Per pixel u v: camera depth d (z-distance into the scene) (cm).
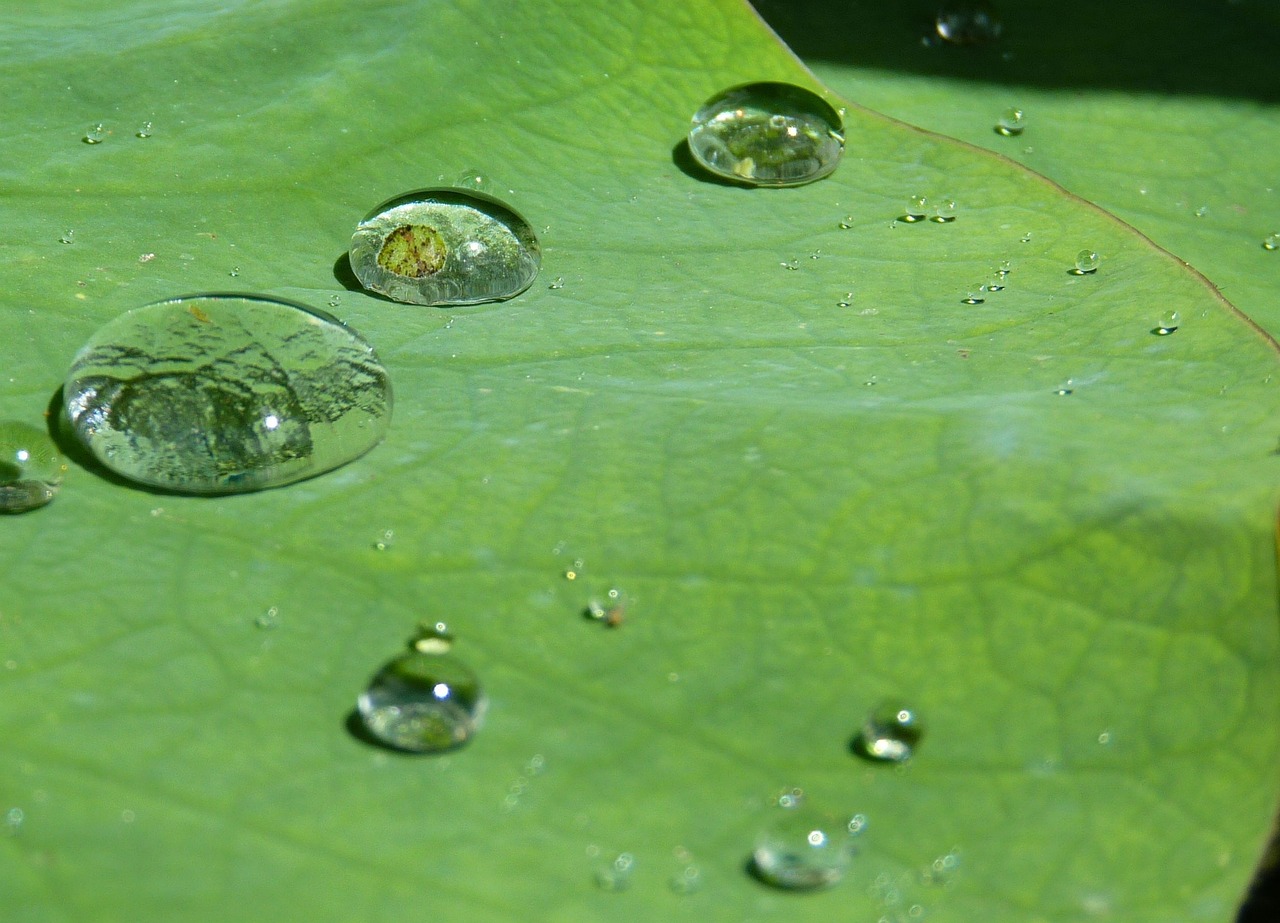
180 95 25
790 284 24
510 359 24
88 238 24
